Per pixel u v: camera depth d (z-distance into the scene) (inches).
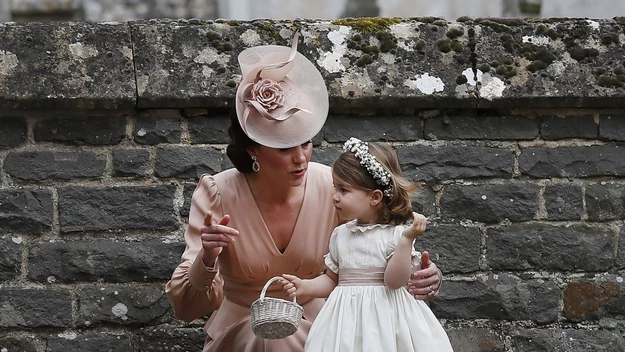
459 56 277.7
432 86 274.2
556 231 275.9
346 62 274.5
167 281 268.4
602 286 275.1
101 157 272.1
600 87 277.7
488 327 271.4
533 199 277.0
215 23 276.5
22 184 270.2
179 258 269.0
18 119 272.1
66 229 268.2
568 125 280.7
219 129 275.3
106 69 270.5
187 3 765.3
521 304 272.5
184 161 273.0
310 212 237.5
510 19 282.7
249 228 235.0
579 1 687.7
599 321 274.4
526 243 274.8
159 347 266.4
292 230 236.8
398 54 276.5
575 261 275.1
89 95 268.4
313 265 237.5
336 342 217.0
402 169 275.7
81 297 266.2
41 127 272.1
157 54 272.5
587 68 279.3
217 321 240.4
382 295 220.1
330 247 228.4
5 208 268.1
